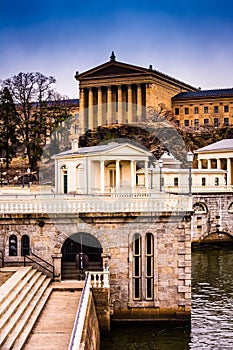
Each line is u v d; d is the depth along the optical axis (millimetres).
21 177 93875
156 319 36250
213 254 70938
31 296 30156
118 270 36062
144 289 36344
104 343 33906
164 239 36219
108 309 33969
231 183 118750
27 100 106312
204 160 122750
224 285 50312
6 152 103250
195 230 79812
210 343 34406
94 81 177125
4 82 107062
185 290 36312
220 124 178750
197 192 80125
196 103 185625
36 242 35875
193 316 39906
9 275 33812
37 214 35625
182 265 36312
